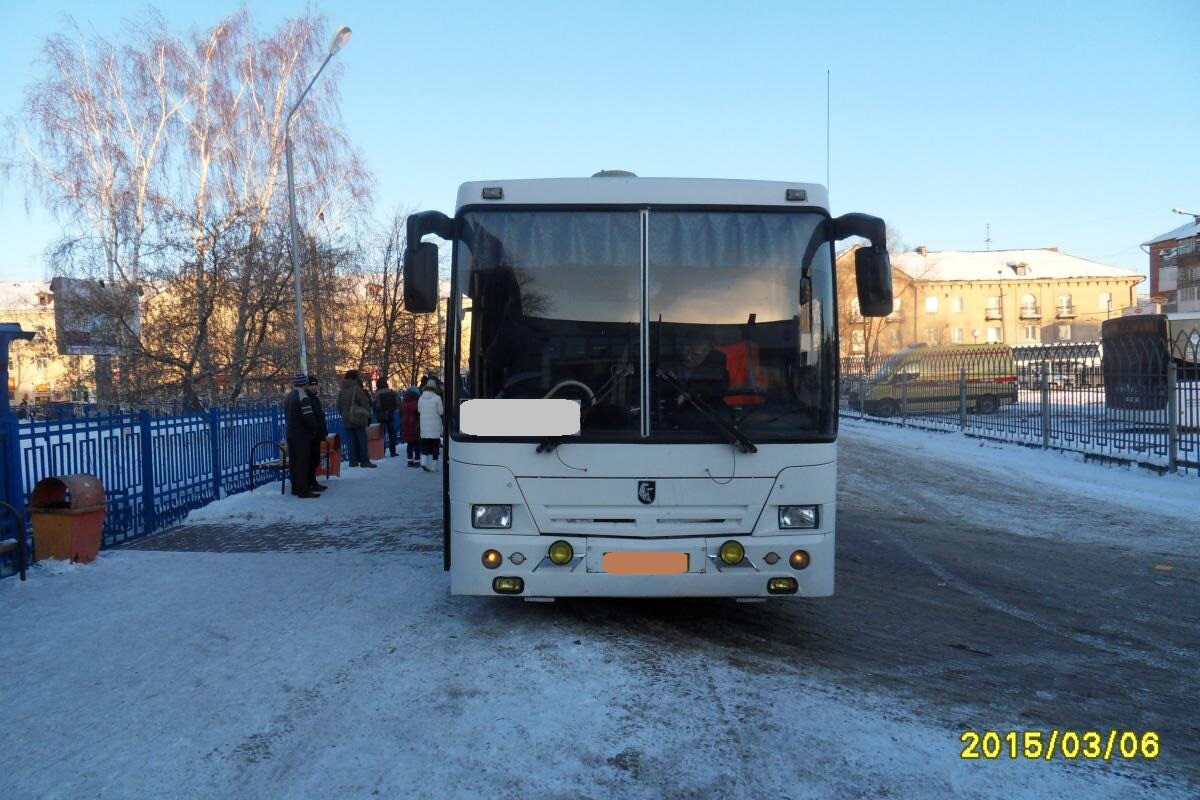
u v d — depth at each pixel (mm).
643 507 5156
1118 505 11219
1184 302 54438
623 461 5148
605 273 5312
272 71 27984
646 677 4852
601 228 5367
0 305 52250
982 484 13258
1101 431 14664
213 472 11352
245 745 4027
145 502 9383
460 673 4910
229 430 11969
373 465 16672
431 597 6625
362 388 16141
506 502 5191
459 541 5250
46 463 7785
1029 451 16828
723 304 5305
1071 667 5242
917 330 71500
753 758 3891
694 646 5477
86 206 25734
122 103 26703
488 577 5180
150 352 22094
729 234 5379
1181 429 12664
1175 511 10672
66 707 4488
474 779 3686
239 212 23766
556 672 4902
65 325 22016
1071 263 74312
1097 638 5840
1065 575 7648
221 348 23078
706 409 5207
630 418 5191
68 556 7672
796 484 5180
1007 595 6965
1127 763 3941
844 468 15258
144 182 26078
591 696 4559
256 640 5574
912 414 24297
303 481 11844
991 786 3693
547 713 4336
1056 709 4559
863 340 57094
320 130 28750
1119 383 14117
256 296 23094
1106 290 71938
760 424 5211
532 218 5387
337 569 7602
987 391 19547
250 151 27734
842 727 4238
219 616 6129
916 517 10555
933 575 7652
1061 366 16078
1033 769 3859
